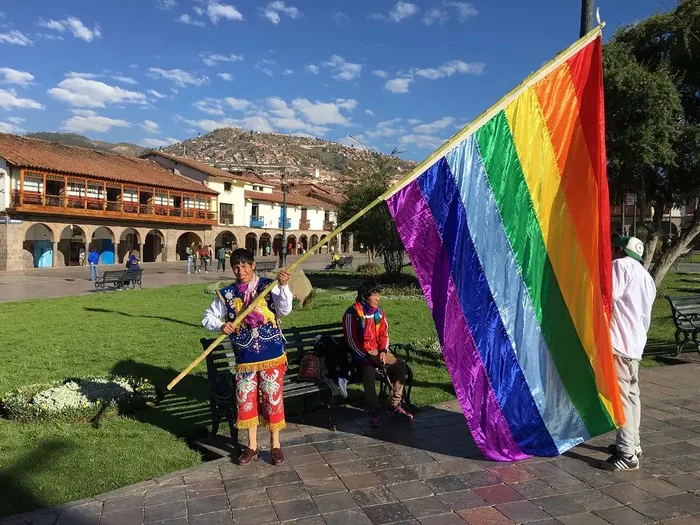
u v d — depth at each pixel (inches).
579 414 165.6
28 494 144.9
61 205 1347.2
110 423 204.7
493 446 162.2
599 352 158.2
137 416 214.5
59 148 1496.1
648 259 591.2
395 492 144.4
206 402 233.0
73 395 216.7
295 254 2300.7
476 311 160.2
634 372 157.8
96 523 129.3
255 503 138.9
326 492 144.7
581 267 161.9
